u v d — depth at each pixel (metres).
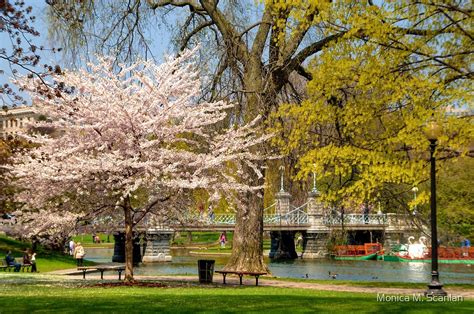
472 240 60.31
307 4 20.53
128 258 22.41
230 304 13.20
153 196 22.44
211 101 26.56
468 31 19.39
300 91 30.28
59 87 16.58
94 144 21.89
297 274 40.81
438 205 53.47
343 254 62.06
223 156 22.70
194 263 53.53
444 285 22.53
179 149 23.64
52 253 43.25
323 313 11.72
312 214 63.22
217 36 30.02
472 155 20.12
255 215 28.23
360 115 20.50
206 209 24.81
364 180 20.23
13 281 24.22
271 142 24.84
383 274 41.75
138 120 21.80
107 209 22.67
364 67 19.91
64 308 12.30
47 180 21.12
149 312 11.74
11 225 22.91
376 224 63.69
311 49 27.28
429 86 18.83
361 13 19.44
